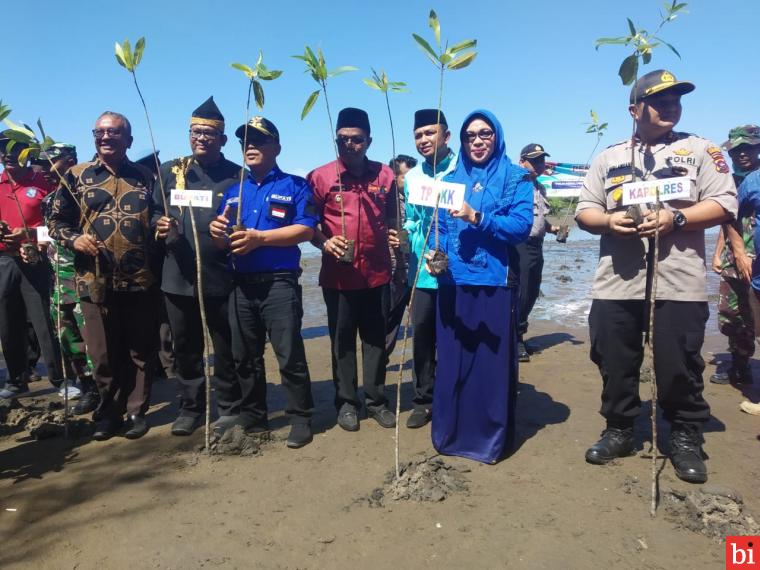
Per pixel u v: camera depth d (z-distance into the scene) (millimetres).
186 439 3652
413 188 2980
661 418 3783
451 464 3135
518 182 3115
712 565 2162
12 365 4738
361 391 4766
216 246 3533
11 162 4379
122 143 3660
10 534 2512
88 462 3311
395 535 2439
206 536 2461
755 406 3863
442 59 2795
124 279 3631
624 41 2697
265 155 3500
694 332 2807
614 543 2326
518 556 2260
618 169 2951
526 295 5355
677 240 2803
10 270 4504
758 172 3648
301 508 2693
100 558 2314
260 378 3666
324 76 2994
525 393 4445
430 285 3723
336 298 3793
